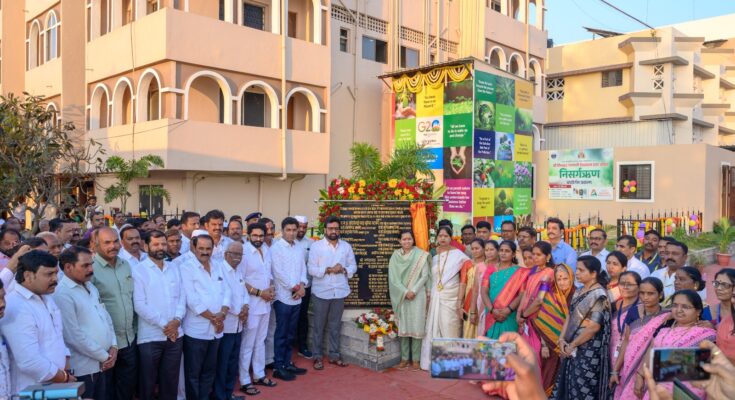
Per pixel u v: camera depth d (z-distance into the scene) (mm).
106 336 4641
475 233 8406
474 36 21969
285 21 16500
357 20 19234
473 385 6387
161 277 5273
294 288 6699
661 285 4523
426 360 6930
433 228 7734
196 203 15648
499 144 18344
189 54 14492
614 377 4754
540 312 5766
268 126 17406
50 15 18984
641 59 24375
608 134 25594
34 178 12305
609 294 5461
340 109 18938
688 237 15883
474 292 6617
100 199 18516
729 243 15414
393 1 20250
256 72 15922
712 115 28859
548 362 5863
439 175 18062
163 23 14125
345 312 7469
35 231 10789
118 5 16453
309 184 18406
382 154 20312
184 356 5629
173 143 14234
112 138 16188
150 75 15133
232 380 5977
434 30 21641
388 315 7328
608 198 20234
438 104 18047
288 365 6793
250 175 16828
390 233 7488
